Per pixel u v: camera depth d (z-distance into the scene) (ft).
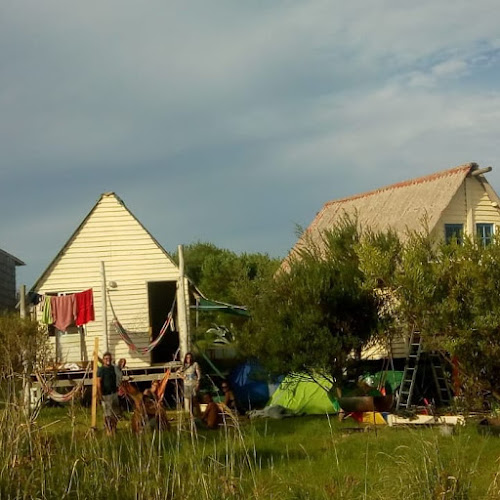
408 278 47.52
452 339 47.42
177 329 91.50
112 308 89.20
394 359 81.41
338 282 71.61
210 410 59.16
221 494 32.60
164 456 35.45
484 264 46.57
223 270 142.82
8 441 32.22
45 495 31.09
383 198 99.45
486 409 60.39
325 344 69.92
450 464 36.58
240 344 75.00
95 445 34.83
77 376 84.33
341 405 64.95
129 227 90.58
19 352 59.06
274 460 44.01
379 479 36.65
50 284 88.69
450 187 86.84
